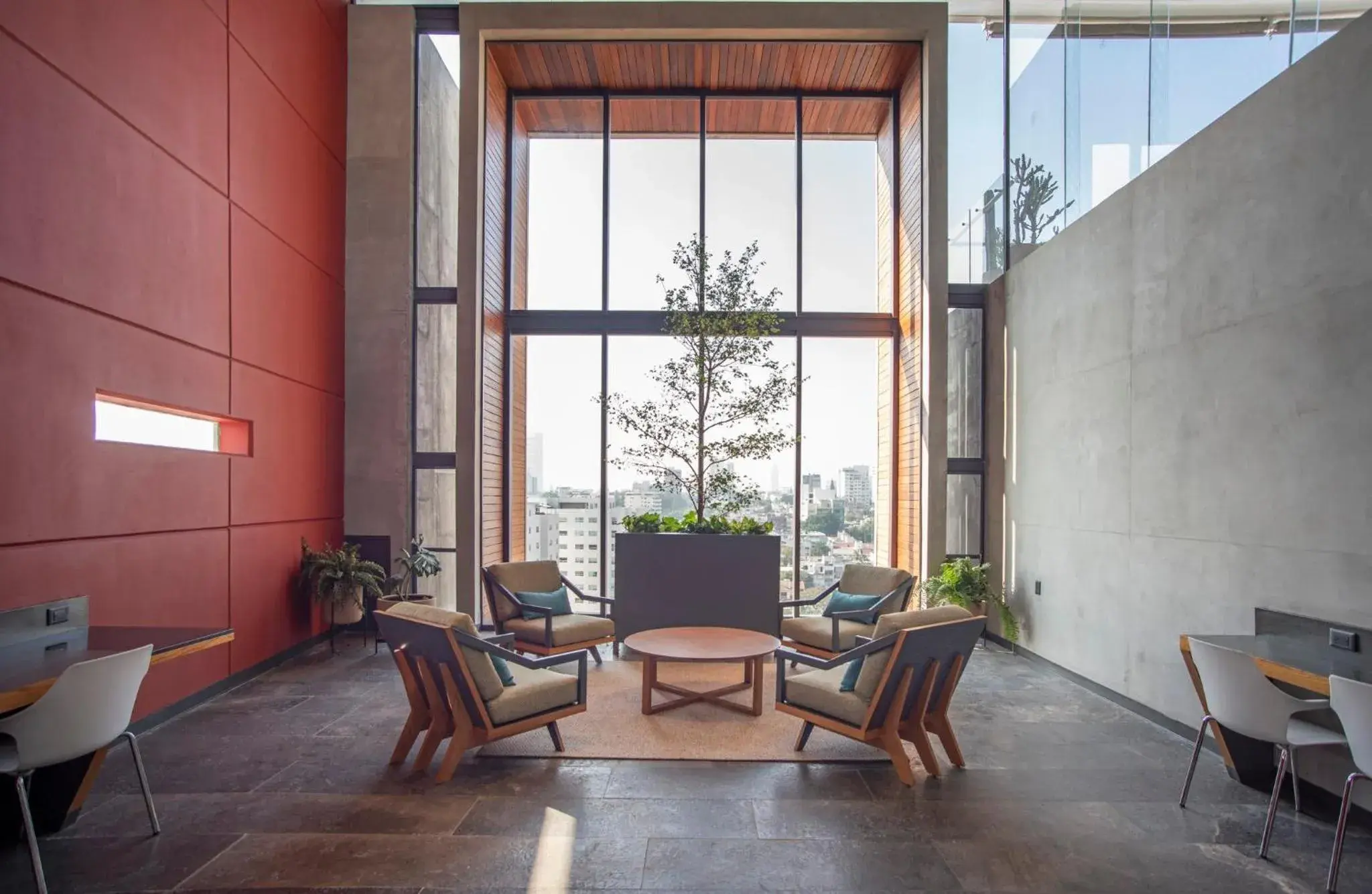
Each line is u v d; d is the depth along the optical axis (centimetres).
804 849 287
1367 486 305
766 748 395
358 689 504
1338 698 254
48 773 291
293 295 592
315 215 633
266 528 550
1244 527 374
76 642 325
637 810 320
